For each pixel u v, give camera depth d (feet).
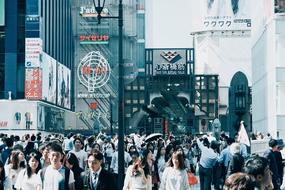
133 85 530.68
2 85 328.29
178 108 352.49
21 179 53.57
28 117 306.76
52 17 372.58
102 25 485.56
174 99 338.75
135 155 61.05
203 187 93.50
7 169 58.54
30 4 323.78
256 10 362.12
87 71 477.77
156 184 81.46
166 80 543.39
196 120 546.67
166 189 59.98
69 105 420.77
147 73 602.03
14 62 327.47
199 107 551.59
